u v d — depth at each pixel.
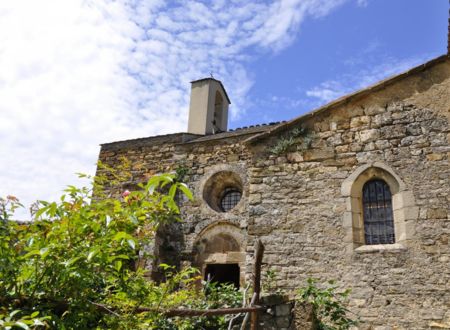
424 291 7.20
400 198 7.98
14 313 2.23
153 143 13.73
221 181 12.29
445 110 8.29
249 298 5.43
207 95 15.73
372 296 7.45
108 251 2.74
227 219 11.48
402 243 7.68
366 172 8.45
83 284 2.77
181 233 11.93
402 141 8.35
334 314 6.09
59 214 2.76
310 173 8.80
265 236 8.62
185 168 12.66
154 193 3.02
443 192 7.72
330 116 9.12
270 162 9.24
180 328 4.95
